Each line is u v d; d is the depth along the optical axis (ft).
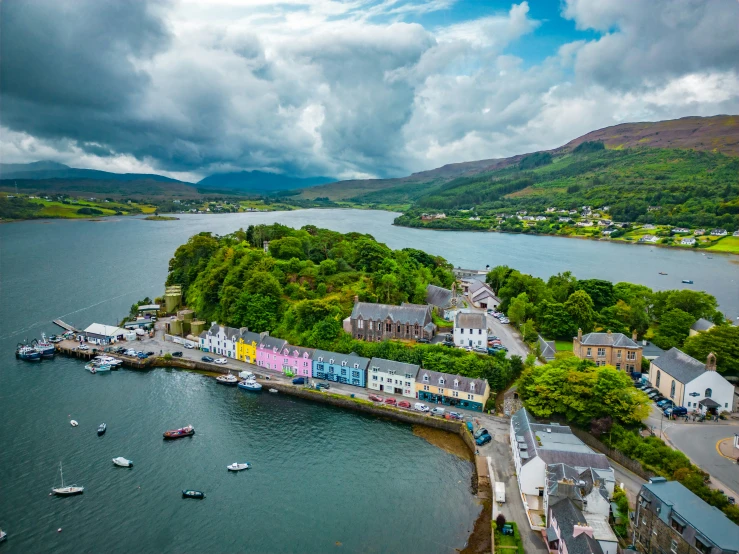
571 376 410.11
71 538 307.78
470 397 456.86
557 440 353.72
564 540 265.13
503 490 329.72
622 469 353.51
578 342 508.12
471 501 342.64
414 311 571.69
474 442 399.65
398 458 396.16
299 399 500.33
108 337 641.81
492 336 602.03
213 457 396.98
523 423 379.96
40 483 359.46
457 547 301.43
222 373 565.94
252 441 421.18
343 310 614.75
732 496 299.38
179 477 370.53
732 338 466.29
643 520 272.10
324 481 367.86
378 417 461.78
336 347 560.61
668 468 327.67
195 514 331.16
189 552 298.35
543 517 310.65
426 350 515.50
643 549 271.08
